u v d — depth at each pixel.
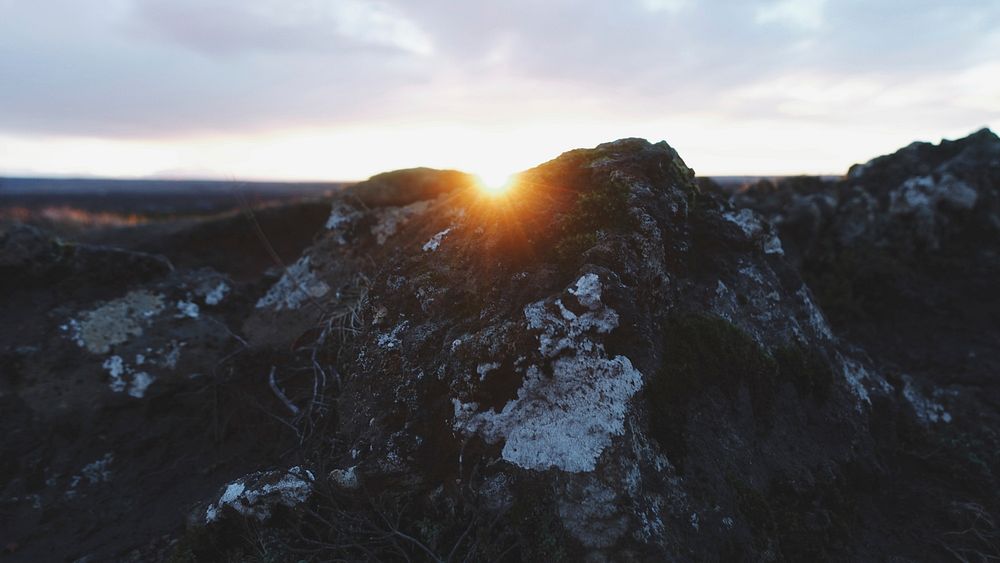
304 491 2.75
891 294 5.86
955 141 7.52
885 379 4.25
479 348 2.76
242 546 2.78
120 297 4.37
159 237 9.00
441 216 3.96
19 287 4.20
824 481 3.06
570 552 2.32
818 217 6.65
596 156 3.67
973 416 4.15
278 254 9.23
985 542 3.01
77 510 3.28
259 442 3.64
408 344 3.16
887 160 7.80
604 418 2.49
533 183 3.57
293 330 4.29
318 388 3.67
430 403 2.87
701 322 3.08
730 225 3.81
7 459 3.41
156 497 3.38
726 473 2.69
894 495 3.38
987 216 6.40
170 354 4.07
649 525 2.33
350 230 4.84
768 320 3.55
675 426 2.65
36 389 3.72
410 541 2.59
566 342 2.59
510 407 2.62
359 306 3.79
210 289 4.69
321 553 2.60
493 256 3.23
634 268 2.92
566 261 2.98
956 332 5.35
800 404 3.34
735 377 3.01
